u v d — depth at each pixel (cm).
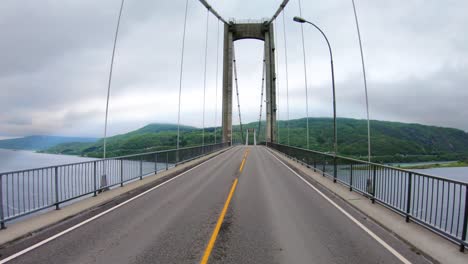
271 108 7169
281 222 731
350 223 726
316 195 1092
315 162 1848
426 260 510
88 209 875
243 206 906
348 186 1247
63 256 526
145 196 1077
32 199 774
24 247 572
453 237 567
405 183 755
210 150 3859
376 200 937
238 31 7688
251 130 12675
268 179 1519
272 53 7438
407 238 611
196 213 820
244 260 501
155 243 584
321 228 683
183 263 491
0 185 680
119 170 1290
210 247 561
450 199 590
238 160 2767
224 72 7588
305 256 520
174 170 1911
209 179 1517
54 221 742
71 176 947
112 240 605
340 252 539
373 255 528
